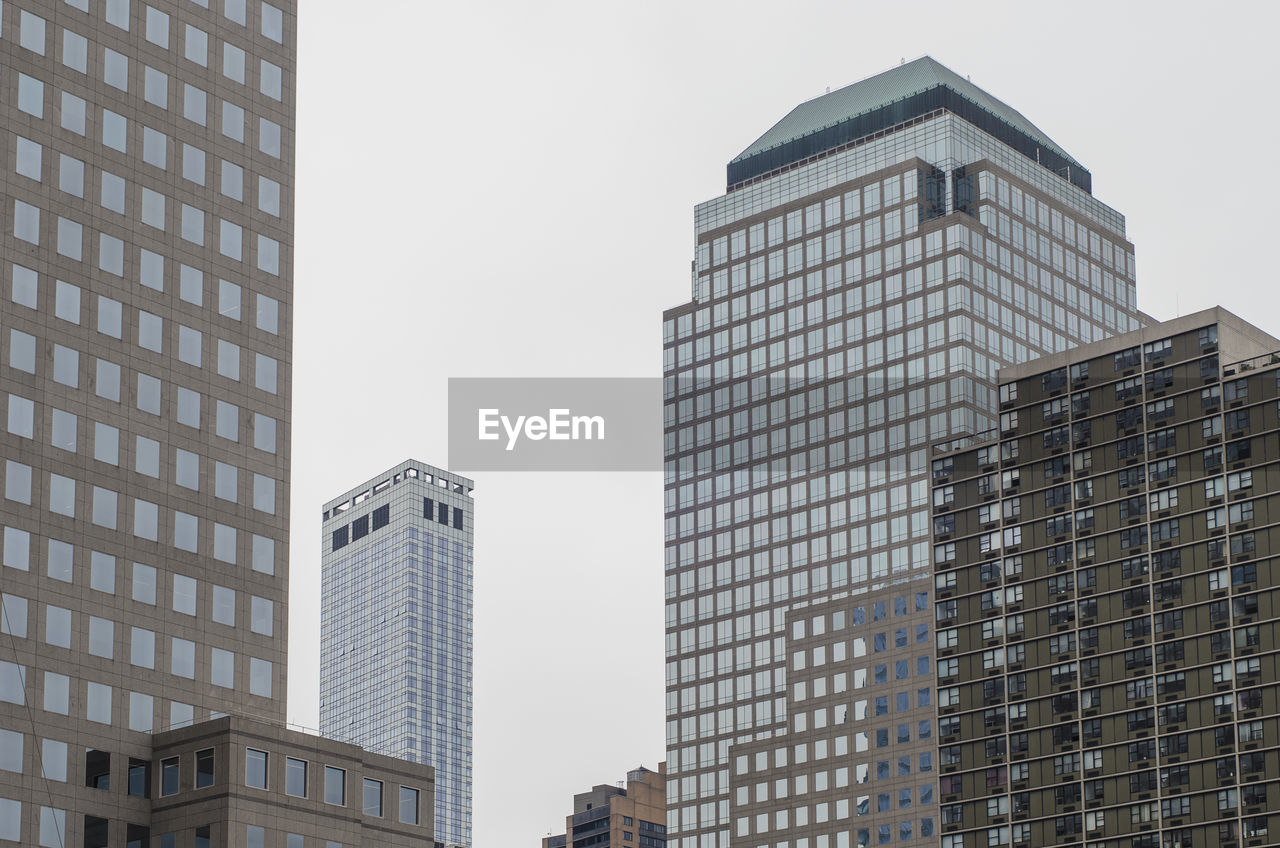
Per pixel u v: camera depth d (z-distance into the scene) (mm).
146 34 181250
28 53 172000
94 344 171000
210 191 182750
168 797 164875
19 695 159625
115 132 176750
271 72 191000
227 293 182000
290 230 188500
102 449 169500
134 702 166375
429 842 176375
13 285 167000
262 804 164500
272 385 183375
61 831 159375
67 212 171750
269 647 176750
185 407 176125
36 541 163500
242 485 178625
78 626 164375
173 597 171000
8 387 164875
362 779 172750
